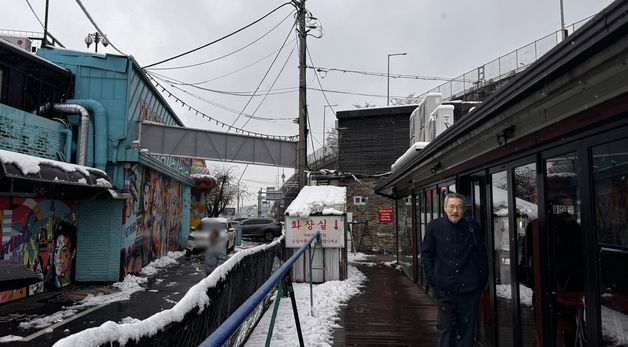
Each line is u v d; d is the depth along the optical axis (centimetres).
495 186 516
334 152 2994
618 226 279
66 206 1229
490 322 532
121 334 235
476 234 444
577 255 333
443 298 437
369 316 726
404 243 1273
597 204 304
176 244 2261
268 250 897
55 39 1534
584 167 317
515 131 412
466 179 642
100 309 952
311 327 638
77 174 1062
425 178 904
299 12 1574
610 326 288
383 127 2172
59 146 1199
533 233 404
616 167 282
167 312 299
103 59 1327
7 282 292
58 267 1188
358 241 2038
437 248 445
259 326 643
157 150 1520
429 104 1205
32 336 741
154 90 1720
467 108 1212
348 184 2103
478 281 433
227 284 502
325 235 1069
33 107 1179
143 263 1593
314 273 1072
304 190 1270
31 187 1028
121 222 1317
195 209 2852
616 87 259
